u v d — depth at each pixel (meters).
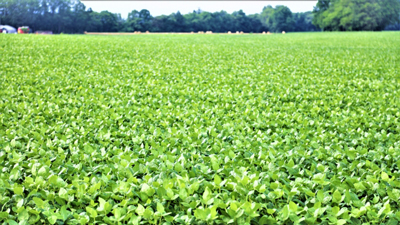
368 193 2.75
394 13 87.56
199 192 2.77
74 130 4.37
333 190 2.77
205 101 6.33
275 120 4.97
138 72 10.12
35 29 86.88
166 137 4.16
